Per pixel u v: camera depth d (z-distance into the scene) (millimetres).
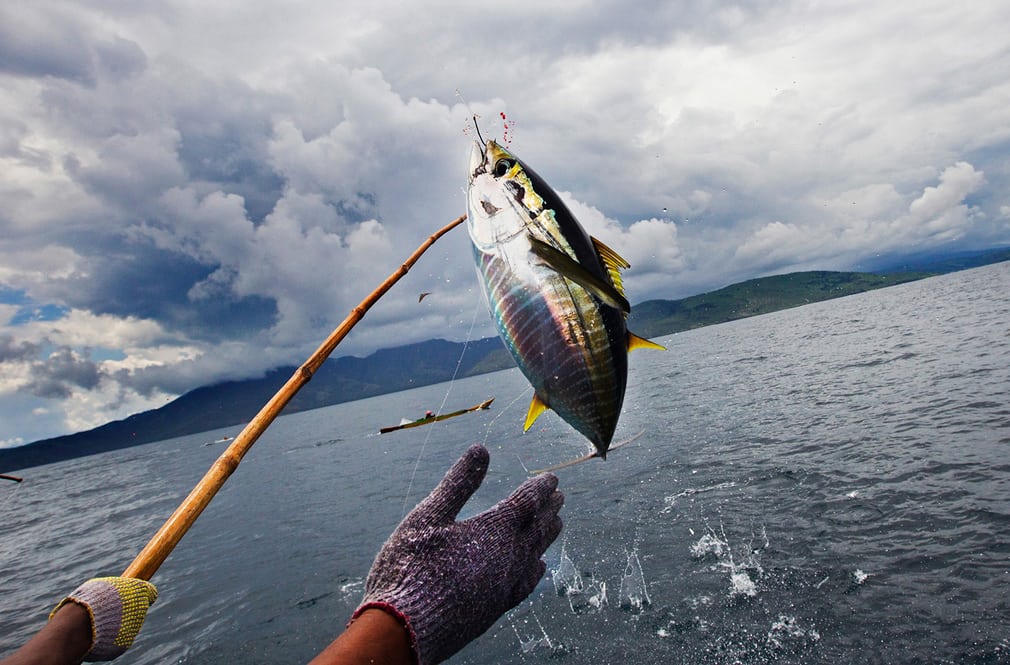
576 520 9422
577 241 2020
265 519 15578
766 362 32156
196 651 7383
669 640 5668
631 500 9945
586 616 6379
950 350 21328
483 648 6176
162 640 8062
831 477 9219
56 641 986
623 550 7844
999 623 4957
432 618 1143
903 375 18109
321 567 9852
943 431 10578
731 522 8117
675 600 6332
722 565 6875
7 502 46094
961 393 13609
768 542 7254
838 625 5363
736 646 5367
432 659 1136
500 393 48875
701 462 11727
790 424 14070
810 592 5961
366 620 1091
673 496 9750
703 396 22469
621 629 6000
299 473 24828
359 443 35156
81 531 21125
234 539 13883
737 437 13625
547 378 1952
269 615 8094
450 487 1351
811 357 29859
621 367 2039
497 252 1950
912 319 41000
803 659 5035
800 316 98500
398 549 1250
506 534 1345
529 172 1995
